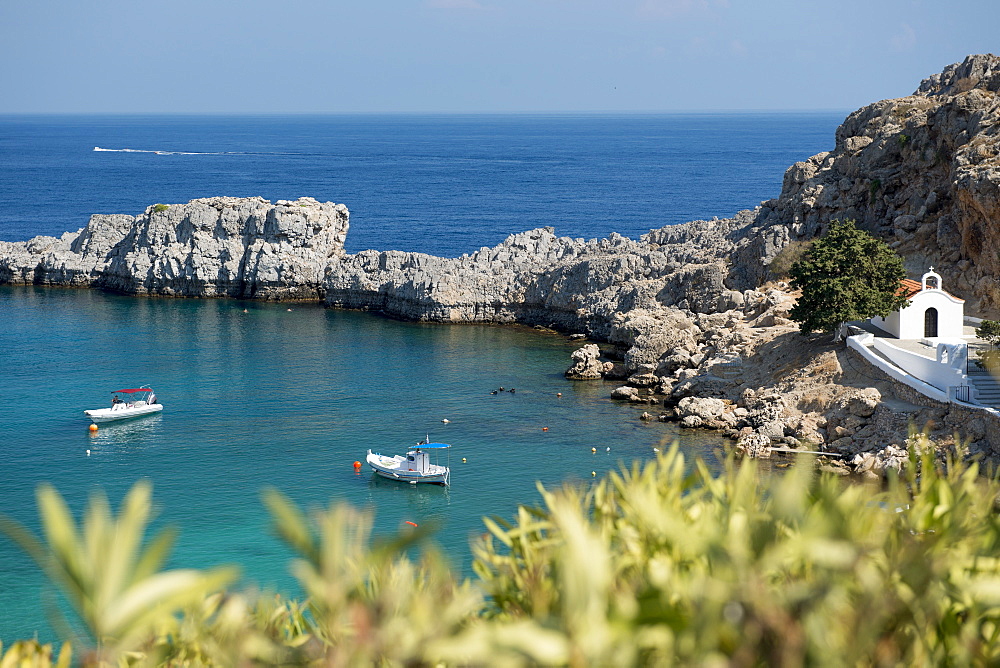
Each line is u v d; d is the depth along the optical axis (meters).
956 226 99.12
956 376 72.31
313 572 9.62
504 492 70.06
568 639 8.27
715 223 140.75
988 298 92.00
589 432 83.38
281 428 85.81
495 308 135.62
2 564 56.66
